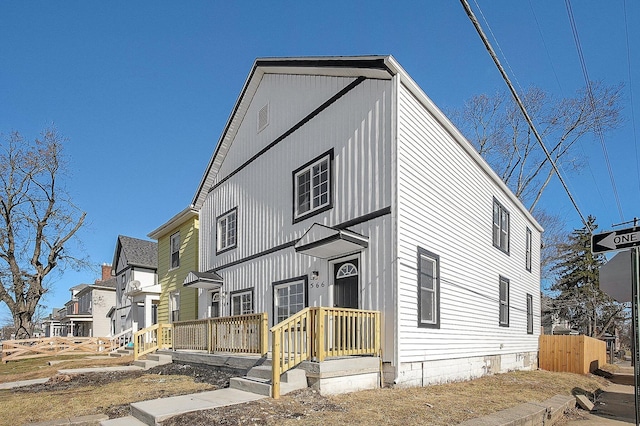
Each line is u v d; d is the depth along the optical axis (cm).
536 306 2052
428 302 1038
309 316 849
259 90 1512
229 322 1130
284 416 666
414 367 949
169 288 2166
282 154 1349
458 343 1177
